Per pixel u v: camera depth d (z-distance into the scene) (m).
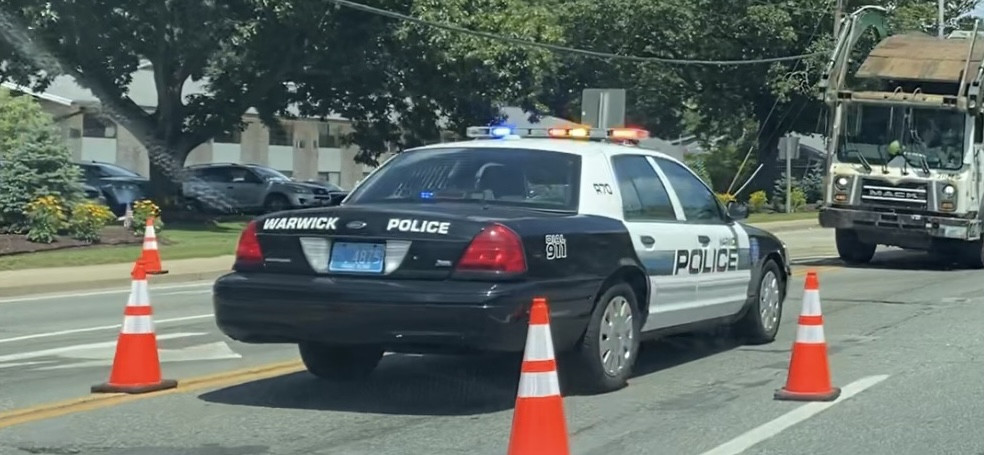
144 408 8.46
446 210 8.27
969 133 19.88
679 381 9.56
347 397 8.91
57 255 21.47
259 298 8.11
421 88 32.53
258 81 31.28
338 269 8.05
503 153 9.13
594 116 24.67
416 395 8.97
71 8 26.95
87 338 12.46
